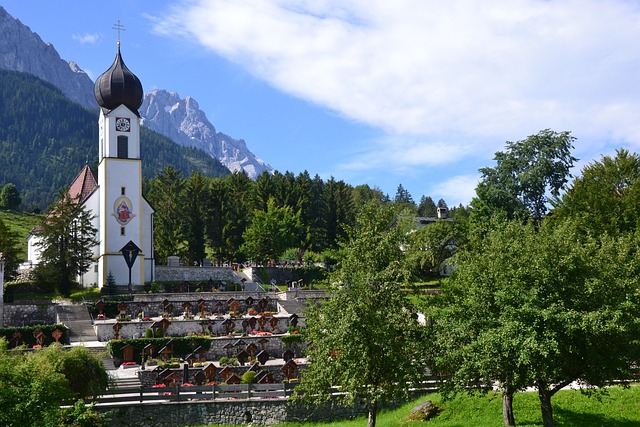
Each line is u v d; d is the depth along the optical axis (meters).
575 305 35.41
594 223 65.62
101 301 78.00
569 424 41.28
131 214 94.75
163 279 98.94
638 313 36.62
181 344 66.44
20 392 32.88
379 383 39.09
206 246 125.69
